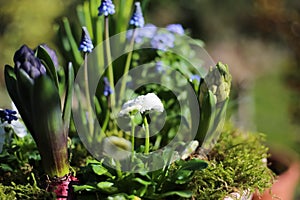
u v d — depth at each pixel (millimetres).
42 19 2414
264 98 2281
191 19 3107
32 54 823
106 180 854
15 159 935
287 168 1067
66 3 2436
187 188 871
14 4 2387
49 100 812
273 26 1678
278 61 2922
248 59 3023
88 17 986
